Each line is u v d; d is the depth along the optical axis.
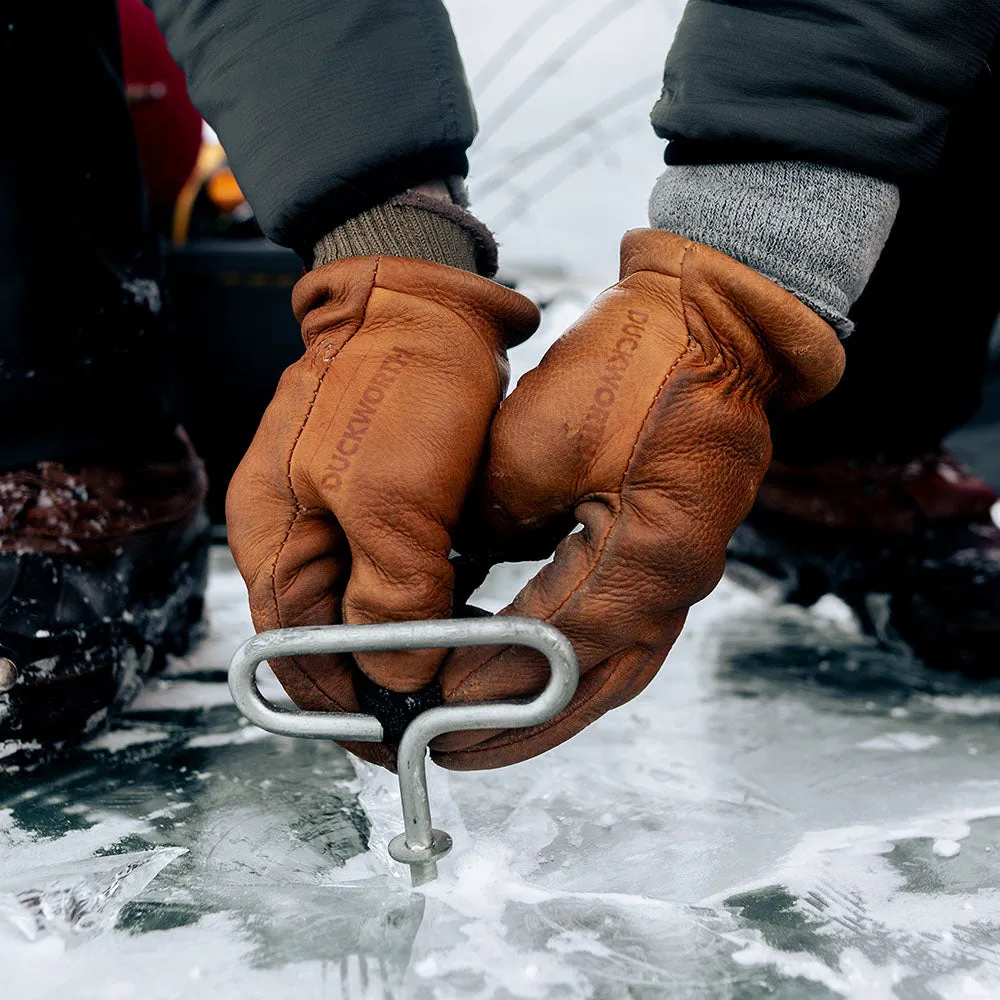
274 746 0.99
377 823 0.84
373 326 0.66
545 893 0.73
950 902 0.73
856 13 0.64
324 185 0.68
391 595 0.64
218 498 1.73
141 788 0.90
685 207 0.69
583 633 0.66
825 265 0.67
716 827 0.84
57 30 0.90
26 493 0.93
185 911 0.70
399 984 0.63
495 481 0.67
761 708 1.10
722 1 0.67
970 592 1.17
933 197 1.08
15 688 0.86
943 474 1.30
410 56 0.67
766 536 1.36
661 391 0.64
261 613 0.68
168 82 2.04
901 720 1.07
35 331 0.92
